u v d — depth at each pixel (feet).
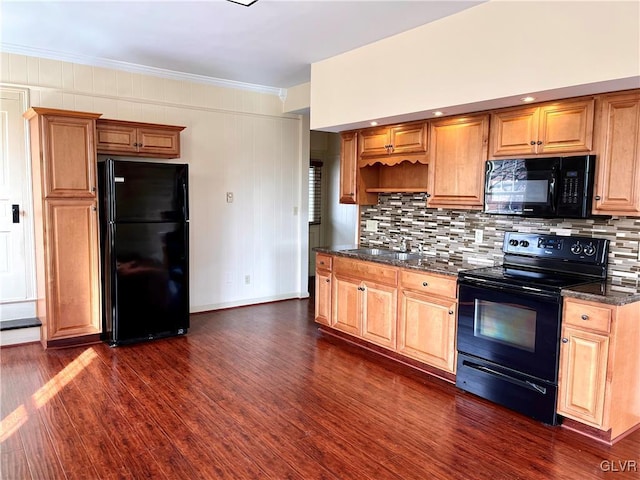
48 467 7.71
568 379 8.89
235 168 18.20
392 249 15.05
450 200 12.02
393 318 12.60
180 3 10.18
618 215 9.06
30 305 14.33
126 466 7.77
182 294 14.71
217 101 17.52
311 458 8.07
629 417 8.87
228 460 7.98
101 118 14.23
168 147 15.62
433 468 7.82
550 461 8.05
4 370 11.79
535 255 11.02
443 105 10.83
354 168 15.03
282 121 19.39
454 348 11.06
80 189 13.29
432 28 11.03
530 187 10.08
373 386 11.14
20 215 13.92
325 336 15.02
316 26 11.45
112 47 13.44
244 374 11.78
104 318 14.05
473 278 10.44
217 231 17.95
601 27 8.13
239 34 12.12
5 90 13.41
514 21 9.37
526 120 10.27
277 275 19.84
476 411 9.89
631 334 8.54
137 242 13.70
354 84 13.30
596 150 9.18
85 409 9.75
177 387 10.92
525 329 9.49
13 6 10.43
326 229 25.53
